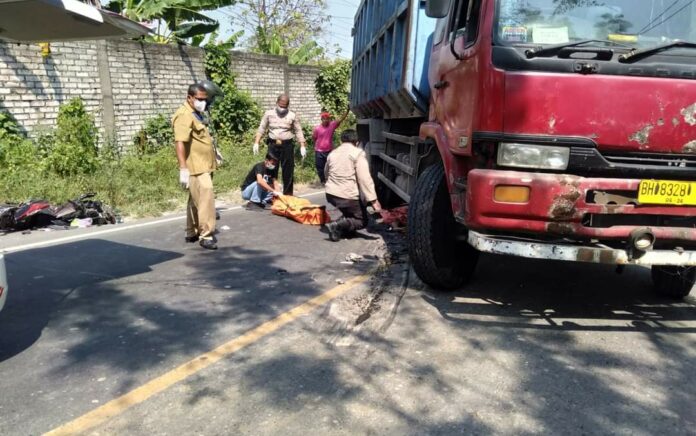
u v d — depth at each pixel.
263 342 3.86
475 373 3.46
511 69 3.68
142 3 12.70
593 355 3.74
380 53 8.08
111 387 3.23
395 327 4.15
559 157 3.63
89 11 3.60
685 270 4.61
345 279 5.32
